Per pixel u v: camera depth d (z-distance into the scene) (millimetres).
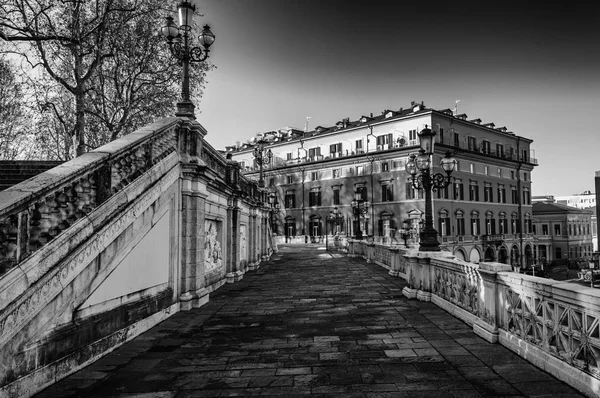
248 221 19922
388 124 54938
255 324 7922
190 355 5941
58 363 4945
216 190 12844
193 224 10141
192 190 10156
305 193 64312
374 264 21266
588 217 79125
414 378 4801
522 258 60250
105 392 4578
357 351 5969
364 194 56375
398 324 7633
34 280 4574
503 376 4770
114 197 6594
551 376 4715
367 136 57219
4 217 4383
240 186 17500
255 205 20609
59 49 19281
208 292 10734
